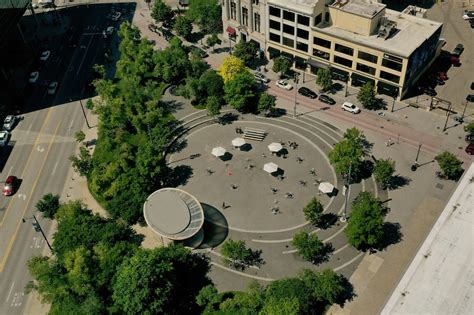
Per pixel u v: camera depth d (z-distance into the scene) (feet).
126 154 524.52
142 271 391.86
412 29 601.62
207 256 453.99
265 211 488.44
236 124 589.32
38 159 562.66
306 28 619.67
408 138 554.46
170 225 448.24
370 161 530.27
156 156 505.66
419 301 333.21
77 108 631.56
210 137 573.74
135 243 465.06
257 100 595.47
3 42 643.86
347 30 608.19
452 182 502.79
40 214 502.79
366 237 433.07
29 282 444.14
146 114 574.15
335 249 451.53
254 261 447.01
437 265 352.28
